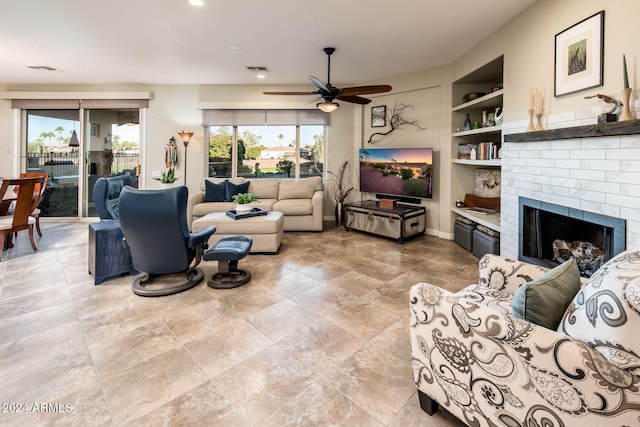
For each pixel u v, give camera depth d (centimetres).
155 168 566
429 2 276
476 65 372
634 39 186
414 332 134
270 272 316
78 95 546
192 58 420
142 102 553
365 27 325
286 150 591
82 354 179
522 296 117
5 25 323
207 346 188
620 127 177
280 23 316
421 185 464
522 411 102
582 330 100
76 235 469
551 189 243
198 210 479
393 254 381
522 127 290
